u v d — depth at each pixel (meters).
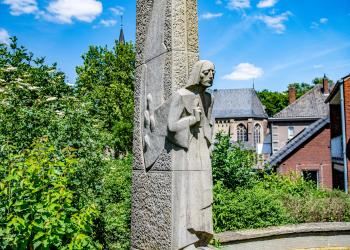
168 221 4.37
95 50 30.52
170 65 4.52
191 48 4.66
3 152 5.42
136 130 5.30
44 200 4.35
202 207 4.34
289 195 10.14
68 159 5.08
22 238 4.21
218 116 74.31
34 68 10.67
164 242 4.42
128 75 30.02
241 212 8.22
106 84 30.34
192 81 4.36
